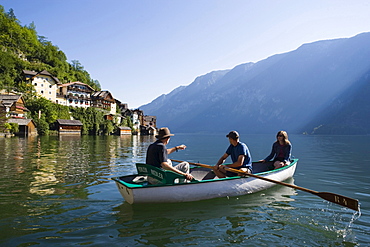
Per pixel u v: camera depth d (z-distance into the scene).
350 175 9.26
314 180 8.35
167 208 5.30
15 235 3.93
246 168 6.65
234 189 6.19
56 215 4.79
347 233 4.11
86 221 4.53
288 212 5.11
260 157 16.27
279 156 8.27
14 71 66.06
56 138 36.41
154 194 5.24
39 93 62.06
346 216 4.89
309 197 6.23
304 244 3.74
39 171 9.27
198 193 5.69
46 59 91.44
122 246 3.63
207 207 5.39
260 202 5.80
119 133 73.12
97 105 75.81
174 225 4.42
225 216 4.88
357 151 20.28
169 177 5.45
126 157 14.66
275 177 7.25
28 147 19.55
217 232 4.14
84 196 6.03
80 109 65.06
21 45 87.88
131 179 5.95
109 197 5.95
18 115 46.09
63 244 3.66
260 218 4.78
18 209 5.09
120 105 95.81
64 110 60.12
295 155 16.91
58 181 7.62
